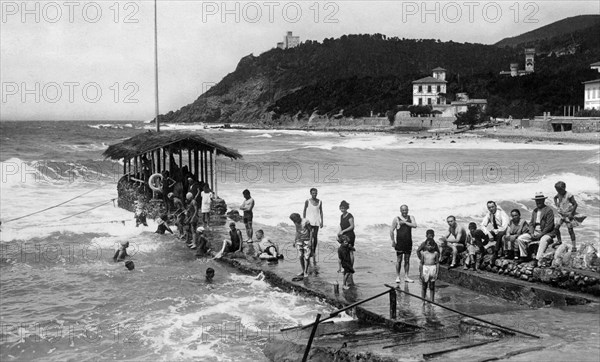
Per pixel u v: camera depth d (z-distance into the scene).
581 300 12.04
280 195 32.78
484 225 14.97
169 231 21.89
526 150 80.56
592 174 40.66
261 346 11.16
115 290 14.79
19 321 12.46
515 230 14.26
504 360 8.09
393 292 11.58
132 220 23.73
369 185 38.31
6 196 30.80
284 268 16.36
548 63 197.75
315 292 13.95
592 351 8.57
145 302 13.85
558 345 9.00
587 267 13.05
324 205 28.84
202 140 24.81
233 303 13.85
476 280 14.01
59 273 16.33
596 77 137.00
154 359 10.52
